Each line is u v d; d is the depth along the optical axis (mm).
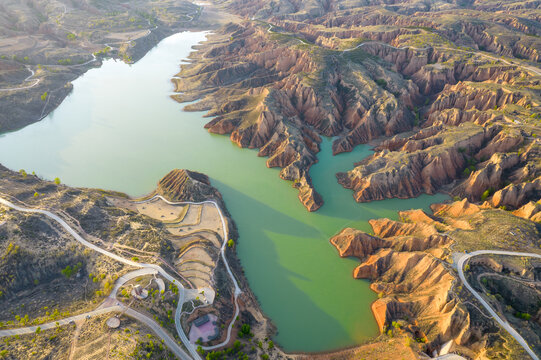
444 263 98438
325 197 148125
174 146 180500
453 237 107125
